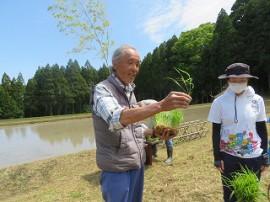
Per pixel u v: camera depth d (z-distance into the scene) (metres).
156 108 1.88
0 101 59.00
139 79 55.94
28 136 20.84
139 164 2.54
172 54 50.09
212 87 40.34
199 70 41.88
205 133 11.79
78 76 66.94
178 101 1.84
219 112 3.38
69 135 19.12
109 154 2.41
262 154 3.37
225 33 36.94
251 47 34.38
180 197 4.89
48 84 61.69
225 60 36.50
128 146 2.44
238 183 2.86
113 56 2.41
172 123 2.98
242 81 3.18
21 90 66.06
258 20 33.94
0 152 14.81
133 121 1.94
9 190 7.97
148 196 5.15
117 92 2.42
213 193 4.80
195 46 45.34
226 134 3.36
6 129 28.59
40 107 62.88
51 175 8.41
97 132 2.43
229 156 3.34
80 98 66.12
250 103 3.31
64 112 65.31
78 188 6.55
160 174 6.54
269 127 10.27
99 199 5.60
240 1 40.00
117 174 2.44
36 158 12.84
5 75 66.31
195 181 5.61
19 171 8.79
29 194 7.06
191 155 8.03
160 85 49.69
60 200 5.78
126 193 2.45
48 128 25.45
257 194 2.79
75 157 9.62
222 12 39.50
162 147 10.05
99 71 74.12
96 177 7.29
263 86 37.78
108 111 2.05
